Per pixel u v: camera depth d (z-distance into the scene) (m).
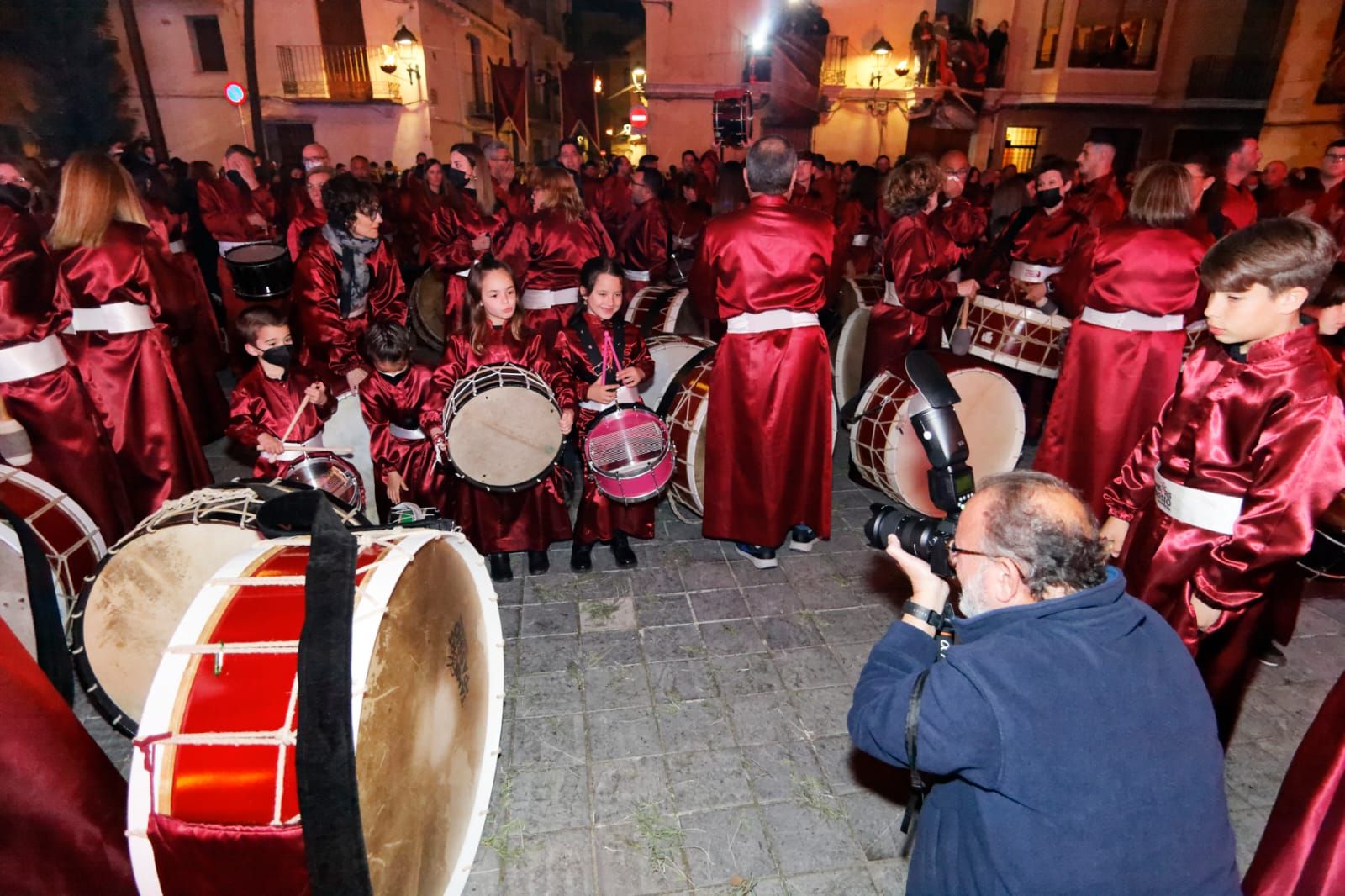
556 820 2.43
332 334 3.96
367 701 1.49
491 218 5.77
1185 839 1.12
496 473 3.20
